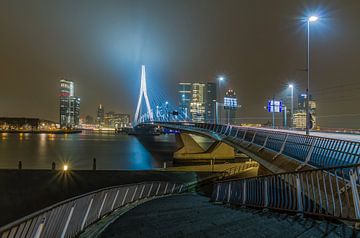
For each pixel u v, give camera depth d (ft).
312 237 24.17
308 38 107.96
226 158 259.19
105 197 43.73
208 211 43.50
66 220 28.99
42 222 23.75
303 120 348.18
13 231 19.81
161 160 284.00
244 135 113.60
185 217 37.50
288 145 69.41
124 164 251.19
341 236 24.11
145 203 62.90
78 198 32.32
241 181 57.00
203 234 27.40
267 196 45.32
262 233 26.37
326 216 30.91
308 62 106.83
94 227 33.99
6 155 318.86
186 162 259.19
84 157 302.04
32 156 309.83
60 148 415.23
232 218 35.14
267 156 79.15
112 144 500.74
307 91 106.42
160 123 399.65
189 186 131.95
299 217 33.19
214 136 175.22
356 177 30.71
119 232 30.14
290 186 39.88
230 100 336.08
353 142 45.60
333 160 49.55
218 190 71.82
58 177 133.08
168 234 28.02
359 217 27.84
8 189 120.26
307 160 57.00
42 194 121.08
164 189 108.06
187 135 272.31
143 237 27.43
